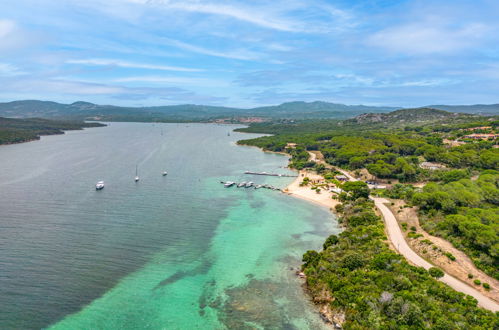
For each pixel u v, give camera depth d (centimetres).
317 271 7375
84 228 9769
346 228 10662
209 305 6438
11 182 15012
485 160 15300
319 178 17800
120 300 6450
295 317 6138
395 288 6288
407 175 15788
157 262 7988
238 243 9319
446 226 8812
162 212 11600
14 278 6944
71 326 5669
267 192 15188
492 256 7169
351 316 5741
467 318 5381
